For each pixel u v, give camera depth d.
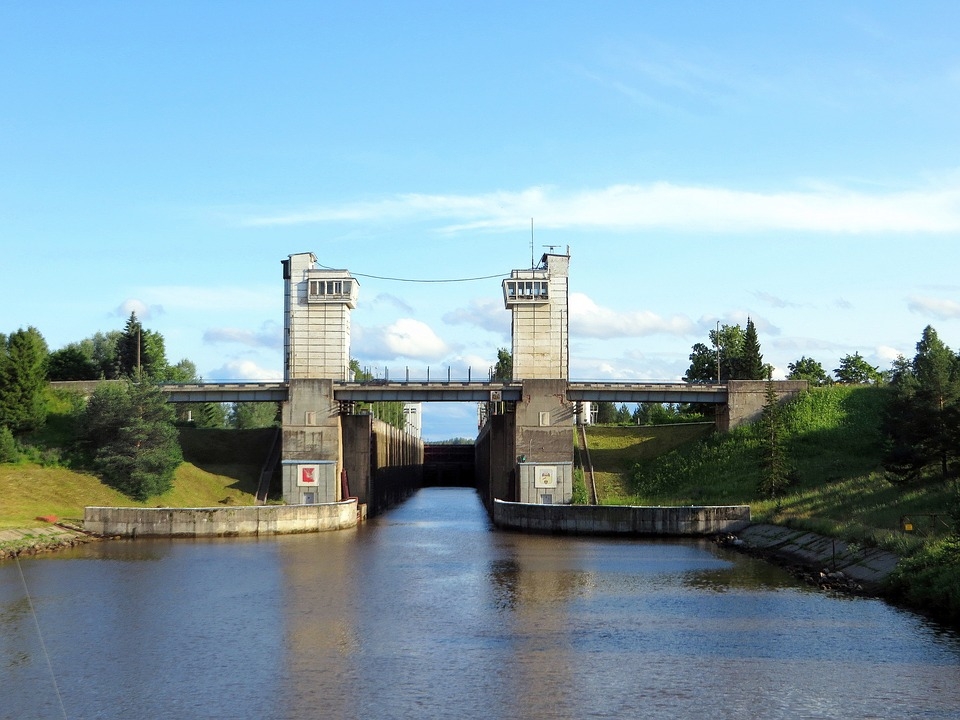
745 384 131.25
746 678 43.44
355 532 112.06
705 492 117.06
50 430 122.00
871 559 69.19
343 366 132.00
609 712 38.81
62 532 97.06
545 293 132.00
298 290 132.75
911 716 37.97
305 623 56.56
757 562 81.62
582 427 148.50
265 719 38.34
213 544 96.88
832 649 48.34
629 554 88.38
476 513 152.62
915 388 98.12
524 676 44.22
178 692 42.22
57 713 39.56
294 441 126.81
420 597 65.12
